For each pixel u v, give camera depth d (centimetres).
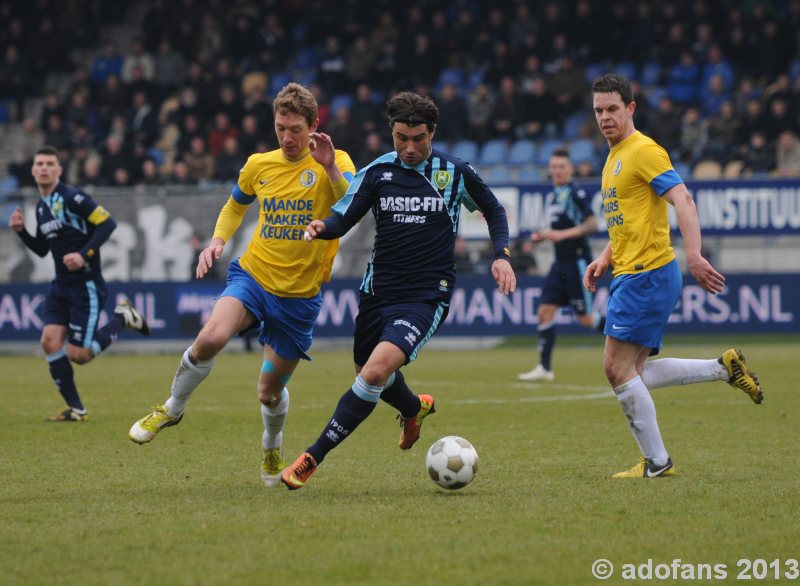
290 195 2372
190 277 6938
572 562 1662
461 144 8719
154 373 5544
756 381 2580
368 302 2317
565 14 9281
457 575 1588
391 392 2480
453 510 2045
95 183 8194
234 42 9625
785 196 6819
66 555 1706
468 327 6931
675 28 9038
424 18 9594
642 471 2452
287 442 3095
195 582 1552
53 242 3644
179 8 9844
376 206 2311
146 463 2702
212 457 2808
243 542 1788
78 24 10356
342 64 9412
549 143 8731
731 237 6869
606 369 2477
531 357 6488
